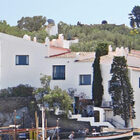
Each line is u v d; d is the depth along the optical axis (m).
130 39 114.31
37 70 71.56
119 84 68.00
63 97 65.69
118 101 67.81
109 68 69.75
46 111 64.44
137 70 68.75
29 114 65.38
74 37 114.69
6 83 70.31
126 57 72.50
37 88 69.38
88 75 72.00
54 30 112.69
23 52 71.12
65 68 72.06
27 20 123.94
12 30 103.81
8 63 70.44
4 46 70.12
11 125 60.59
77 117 66.25
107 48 76.31
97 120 68.19
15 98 67.31
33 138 58.94
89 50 100.31
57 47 78.69
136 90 68.75
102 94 70.50
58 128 60.88
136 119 68.62
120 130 63.62
